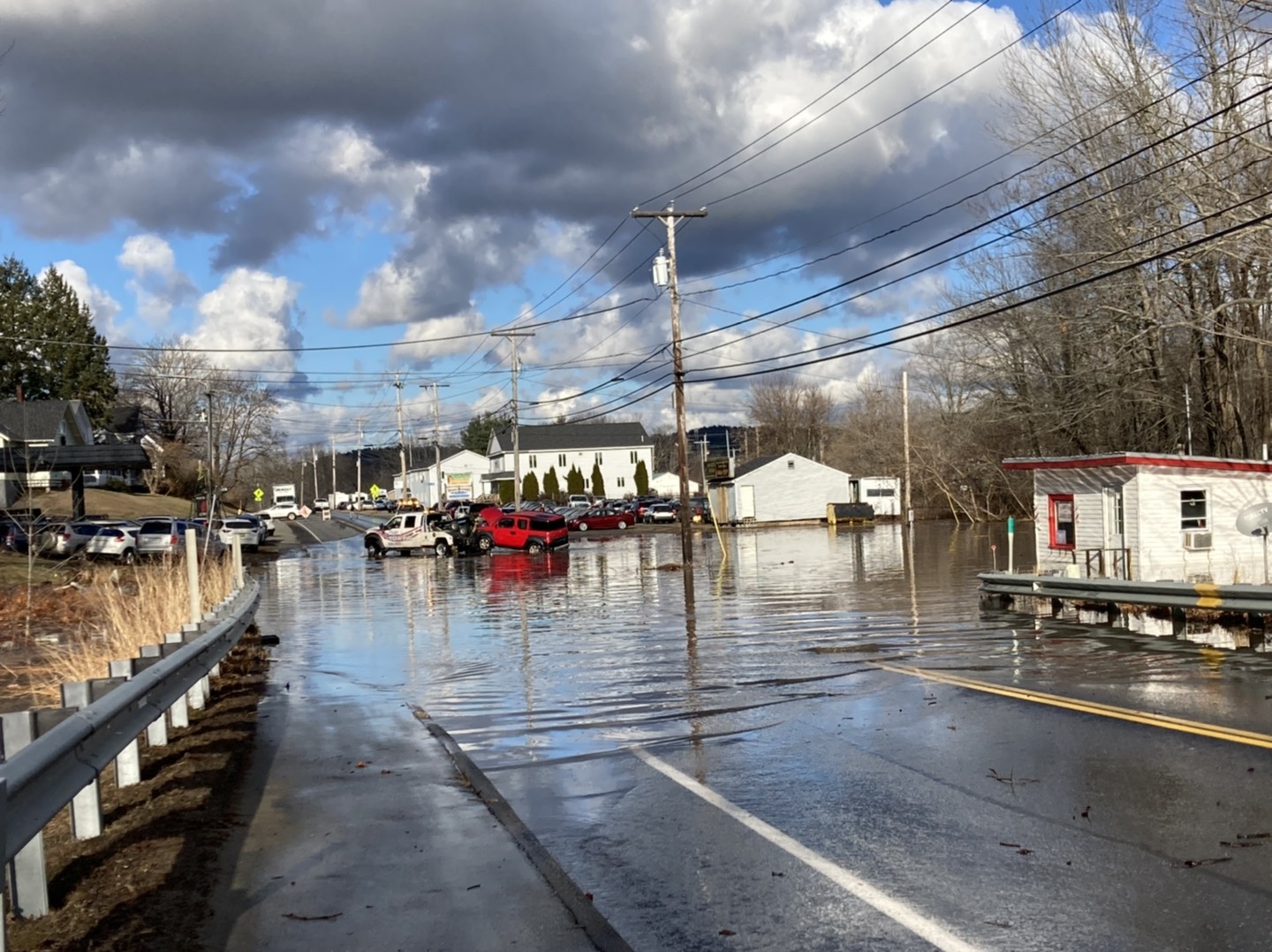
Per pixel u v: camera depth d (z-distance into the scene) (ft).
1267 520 77.51
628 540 194.29
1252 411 113.09
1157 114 86.07
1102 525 78.43
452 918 18.15
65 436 223.71
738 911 18.17
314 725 36.65
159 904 18.39
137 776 26.61
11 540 130.72
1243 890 18.19
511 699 41.60
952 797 24.66
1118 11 101.45
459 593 99.04
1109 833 21.50
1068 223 112.98
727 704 38.37
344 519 360.07
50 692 39.75
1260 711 32.71
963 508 228.43
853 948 16.43
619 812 24.81
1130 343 105.50
